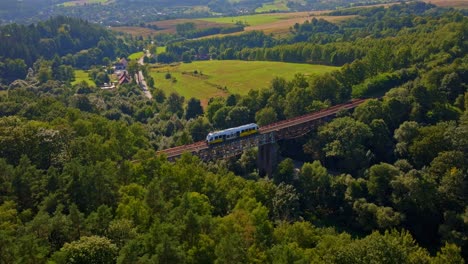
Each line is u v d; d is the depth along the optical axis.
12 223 93.44
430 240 153.12
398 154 191.50
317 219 167.88
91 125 170.88
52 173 113.12
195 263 88.19
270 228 107.50
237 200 129.00
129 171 128.62
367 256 99.75
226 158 194.75
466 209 145.88
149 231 91.38
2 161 116.38
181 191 127.44
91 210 103.44
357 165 191.88
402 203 158.12
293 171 183.88
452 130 178.88
